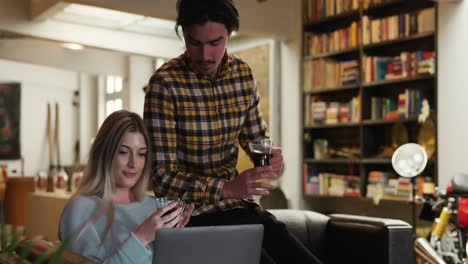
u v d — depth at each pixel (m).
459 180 4.72
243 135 2.65
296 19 7.49
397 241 3.07
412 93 6.13
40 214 6.23
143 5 6.26
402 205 6.52
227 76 2.49
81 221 2.18
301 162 7.40
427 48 6.36
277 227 2.38
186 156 2.45
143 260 1.93
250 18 7.12
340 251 3.30
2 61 14.16
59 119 14.66
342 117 6.91
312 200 7.43
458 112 5.62
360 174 6.68
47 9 7.36
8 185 9.13
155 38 9.05
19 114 14.30
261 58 7.92
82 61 10.82
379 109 6.61
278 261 2.36
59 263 1.78
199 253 1.87
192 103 2.42
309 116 7.32
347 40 6.86
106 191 2.24
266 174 2.21
